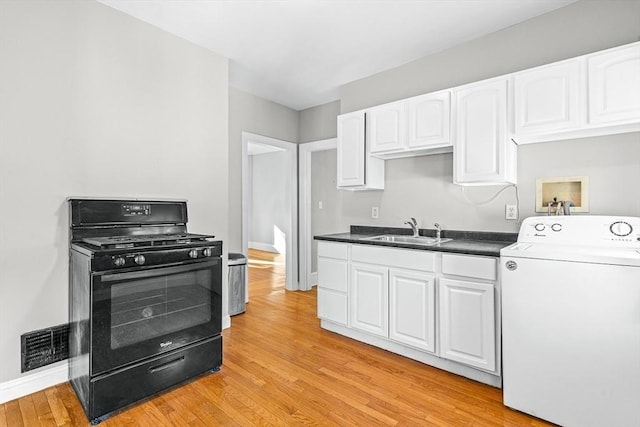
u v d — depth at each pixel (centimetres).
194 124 275
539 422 168
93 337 165
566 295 161
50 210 199
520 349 175
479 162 230
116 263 172
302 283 444
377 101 332
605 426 152
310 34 259
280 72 331
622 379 148
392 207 316
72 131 208
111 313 171
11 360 186
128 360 177
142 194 242
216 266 219
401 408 180
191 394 192
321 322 302
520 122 212
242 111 384
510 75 217
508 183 231
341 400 187
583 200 213
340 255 281
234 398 188
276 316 334
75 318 192
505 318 179
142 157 242
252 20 240
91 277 165
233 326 305
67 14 205
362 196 340
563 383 162
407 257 236
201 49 279
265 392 194
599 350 153
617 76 180
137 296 181
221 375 214
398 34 259
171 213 254
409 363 234
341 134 320
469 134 235
